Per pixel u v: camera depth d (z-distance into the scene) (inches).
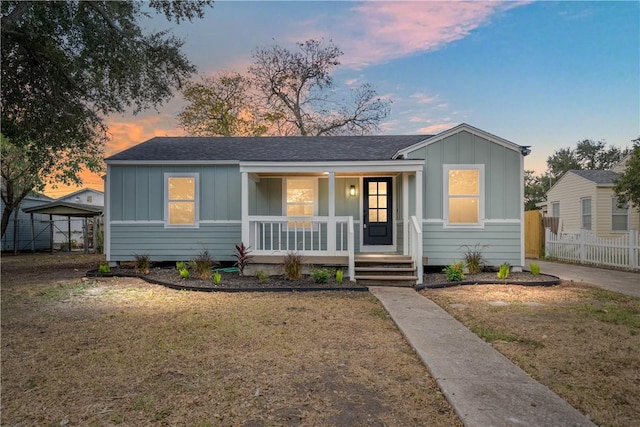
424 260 399.2
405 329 201.5
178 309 255.4
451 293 313.3
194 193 451.8
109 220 448.5
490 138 399.5
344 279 366.9
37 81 430.0
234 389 130.9
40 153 511.5
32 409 118.2
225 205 451.8
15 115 443.8
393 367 151.3
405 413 113.7
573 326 210.5
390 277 353.4
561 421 105.3
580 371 146.6
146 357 163.5
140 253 449.4
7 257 689.0
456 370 144.1
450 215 406.9
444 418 110.6
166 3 434.3
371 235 459.5
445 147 400.8
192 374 144.6
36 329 208.7
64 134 464.1
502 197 399.9
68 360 160.6
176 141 543.8
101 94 452.8
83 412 116.0
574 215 784.3
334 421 109.0
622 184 570.9
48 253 797.2
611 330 202.5
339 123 1045.2
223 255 450.0
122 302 279.4
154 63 451.5
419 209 378.3
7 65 412.2
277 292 318.0
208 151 484.7
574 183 783.7
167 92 463.2
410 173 405.4
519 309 253.1
